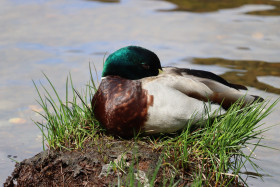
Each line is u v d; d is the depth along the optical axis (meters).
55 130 9.62
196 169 8.59
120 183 8.40
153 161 8.81
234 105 9.51
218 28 16.19
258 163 9.57
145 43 15.12
